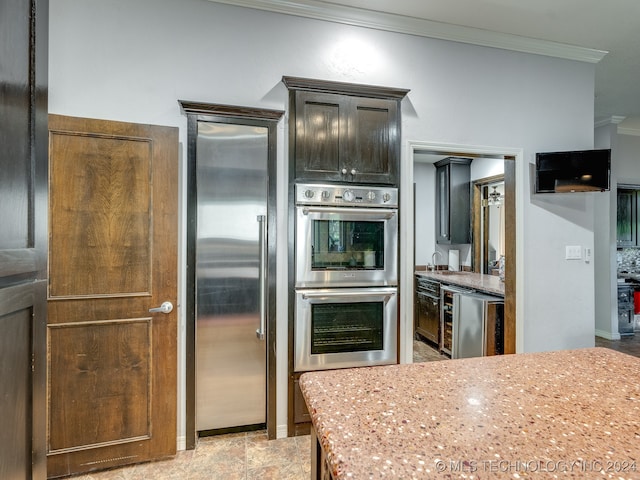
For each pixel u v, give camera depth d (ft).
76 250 6.22
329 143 7.59
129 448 6.47
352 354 7.62
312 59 7.84
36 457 3.30
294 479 6.08
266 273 7.38
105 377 6.36
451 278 13.21
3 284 2.76
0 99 2.67
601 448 2.14
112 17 6.84
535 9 7.92
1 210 2.69
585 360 3.78
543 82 9.49
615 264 15.08
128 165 6.50
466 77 8.87
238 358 7.32
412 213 8.36
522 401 2.78
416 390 2.99
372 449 2.12
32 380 3.23
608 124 15.08
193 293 7.02
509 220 9.56
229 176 7.25
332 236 7.60
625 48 9.56
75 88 6.66
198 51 7.25
